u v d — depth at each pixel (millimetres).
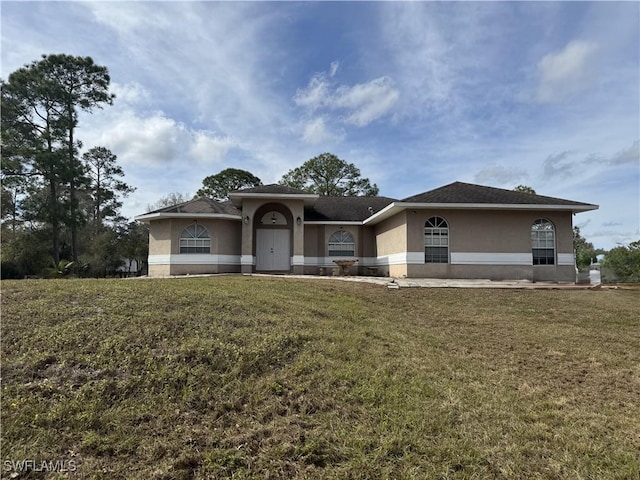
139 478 3045
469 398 4766
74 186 31188
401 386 4855
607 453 3723
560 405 4781
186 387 4297
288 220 20641
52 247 30609
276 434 3701
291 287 10891
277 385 4523
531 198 17000
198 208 19641
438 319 9023
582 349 7086
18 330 5172
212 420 3865
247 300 7836
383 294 11344
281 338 5793
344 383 4750
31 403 3791
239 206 20547
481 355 6613
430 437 3814
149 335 5324
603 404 4895
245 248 19062
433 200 16109
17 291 7020
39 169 29141
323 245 21719
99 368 4465
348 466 3312
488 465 3447
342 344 6062
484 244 16453
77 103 31172
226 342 5414
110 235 36094
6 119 28156
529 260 16438
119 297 6953
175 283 9664
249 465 3275
